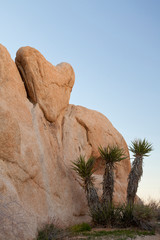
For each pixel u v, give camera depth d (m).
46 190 12.06
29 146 11.70
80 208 14.26
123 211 13.53
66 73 16.92
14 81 12.66
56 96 15.41
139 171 15.33
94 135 18.12
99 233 11.22
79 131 17.48
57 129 15.34
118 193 17.62
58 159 14.16
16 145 10.68
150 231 12.37
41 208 11.21
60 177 13.66
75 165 15.07
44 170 12.41
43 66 14.45
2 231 7.92
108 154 14.43
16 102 12.16
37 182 11.58
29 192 10.80
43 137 13.34
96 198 13.84
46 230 9.91
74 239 10.02
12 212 8.72
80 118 17.77
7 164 10.12
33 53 14.13
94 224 13.34
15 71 13.19
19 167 10.58
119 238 10.45
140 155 15.55
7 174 9.87
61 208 12.75
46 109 14.37
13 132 10.58
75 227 11.79
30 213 10.11
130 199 15.12
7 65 12.26
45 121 14.38
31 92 14.02
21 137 11.40
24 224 8.89
